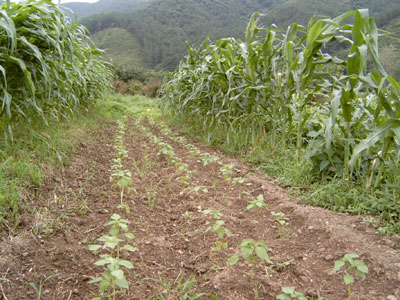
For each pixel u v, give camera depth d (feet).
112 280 3.72
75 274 4.64
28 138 9.11
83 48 14.51
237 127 15.05
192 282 4.39
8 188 6.27
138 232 6.25
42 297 4.07
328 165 9.12
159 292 4.23
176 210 7.55
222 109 15.42
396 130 6.51
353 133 8.64
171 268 5.12
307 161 10.11
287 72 10.39
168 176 10.04
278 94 11.62
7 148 7.86
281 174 10.15
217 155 13.29
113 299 4.00
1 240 5.05
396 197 7.36
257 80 13.34
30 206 6.29
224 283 4.65
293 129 13.00
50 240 5.46
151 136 15.88
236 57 14.49
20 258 4.79
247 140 14.57
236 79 14.32
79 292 4.27
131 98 41.14
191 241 6.06
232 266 5.12
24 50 8.80
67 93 12.46
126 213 7.03
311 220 6.62
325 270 4.98
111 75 29.68
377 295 4.28
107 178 9.20
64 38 9.80
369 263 4.98
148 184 9.20
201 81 15.43
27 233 5.45
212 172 10.74
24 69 7.66
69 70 12.84
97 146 12.87
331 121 8.07
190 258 5.47
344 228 6.21
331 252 5.44
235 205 7.95
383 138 7.14
